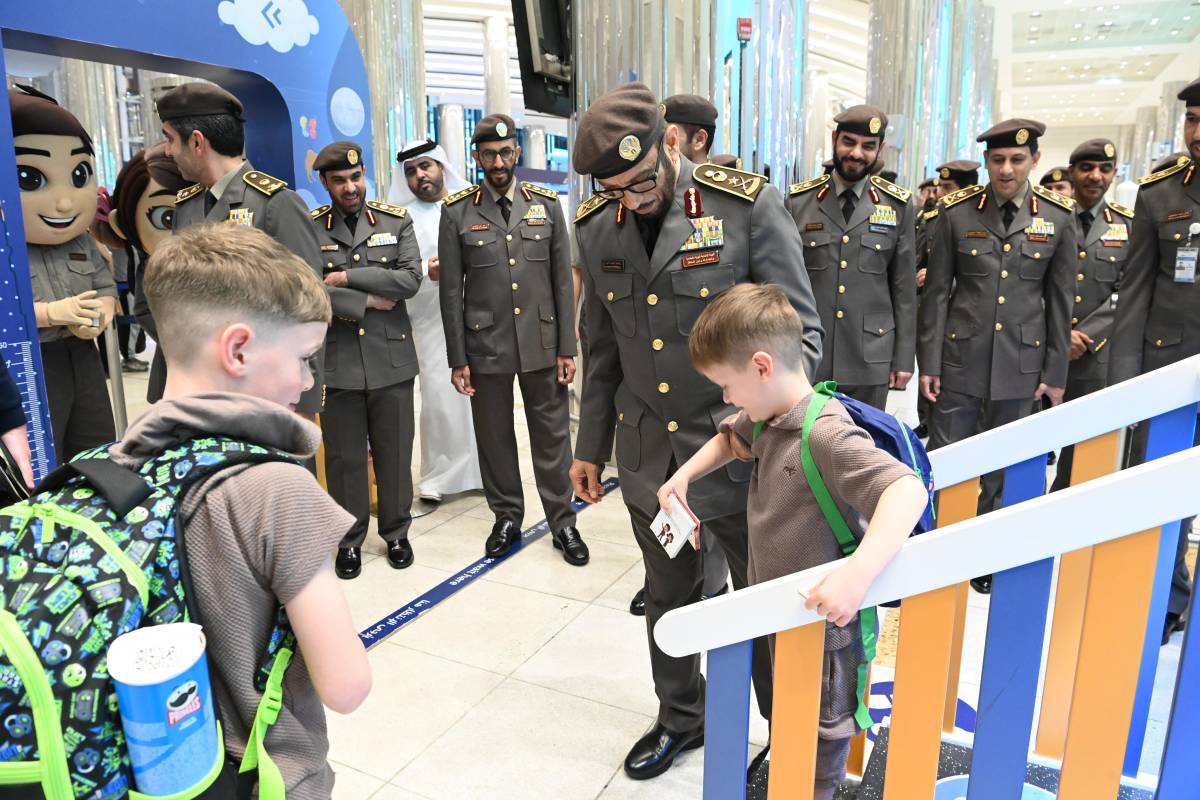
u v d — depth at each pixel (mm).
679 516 1451
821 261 3174
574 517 3287
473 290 3141
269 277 808
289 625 804
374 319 3037
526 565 3141
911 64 5031
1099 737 918
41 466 2102
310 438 860
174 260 803
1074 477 1456
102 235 3543
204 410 775
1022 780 964
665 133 1536
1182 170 2488
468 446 3936
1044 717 1513
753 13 3861
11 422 1729
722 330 1282
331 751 1988
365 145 3701
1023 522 895
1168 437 1383
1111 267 3684
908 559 967
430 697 2223
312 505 783
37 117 2506
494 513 3418
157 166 3053
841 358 3178
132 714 654
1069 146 18891
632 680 2307
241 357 811
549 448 3197
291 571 761
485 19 11695
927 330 3152
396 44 5281
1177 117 12656
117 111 5910
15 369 2027
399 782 1878
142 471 763
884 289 3158
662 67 3922
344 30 3494
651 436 1721
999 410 3104
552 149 14969
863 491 1128
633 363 1696
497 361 3117
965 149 5098
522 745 2012
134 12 2625
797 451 1291
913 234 3172
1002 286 2990
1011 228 2973
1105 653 899
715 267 1579
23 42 2508
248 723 780
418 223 3795
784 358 1289
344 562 3047
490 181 3139
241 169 2484
